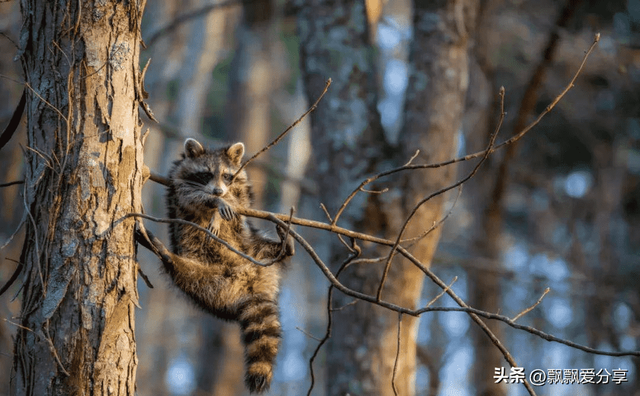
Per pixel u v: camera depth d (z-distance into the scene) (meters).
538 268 30.16
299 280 34.09
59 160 6.14
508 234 33.84
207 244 8.66
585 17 21.17
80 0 6.27
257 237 8.93
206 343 24.53
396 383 12.20
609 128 27.11
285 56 34.41
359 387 12.16
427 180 12.34
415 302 12.37
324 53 13.05
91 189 6.14
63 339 5.95
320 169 12.88
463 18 13.16
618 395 25.36
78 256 6.05
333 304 12.51
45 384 5.89
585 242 31.12
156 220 6.21
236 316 8.48
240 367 24.31
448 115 12.71
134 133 6.45
